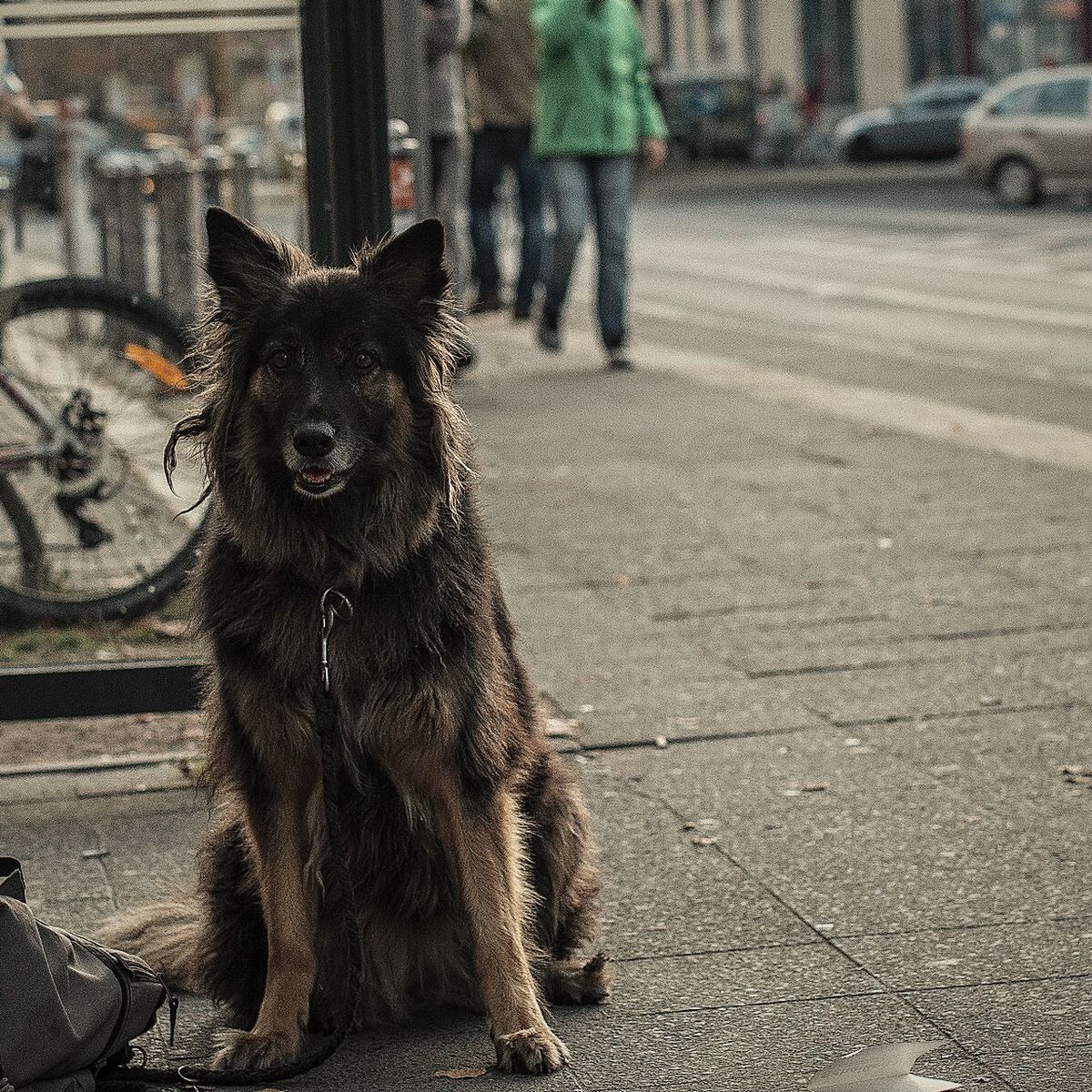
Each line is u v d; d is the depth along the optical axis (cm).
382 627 402
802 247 2681
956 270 2267
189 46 1095
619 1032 412
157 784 591
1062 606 764
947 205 3356
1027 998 418
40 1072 356
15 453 754
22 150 1369
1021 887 484
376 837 415
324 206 607
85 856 527
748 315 1902
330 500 402
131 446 779
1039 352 1560
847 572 831
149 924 455
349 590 403
